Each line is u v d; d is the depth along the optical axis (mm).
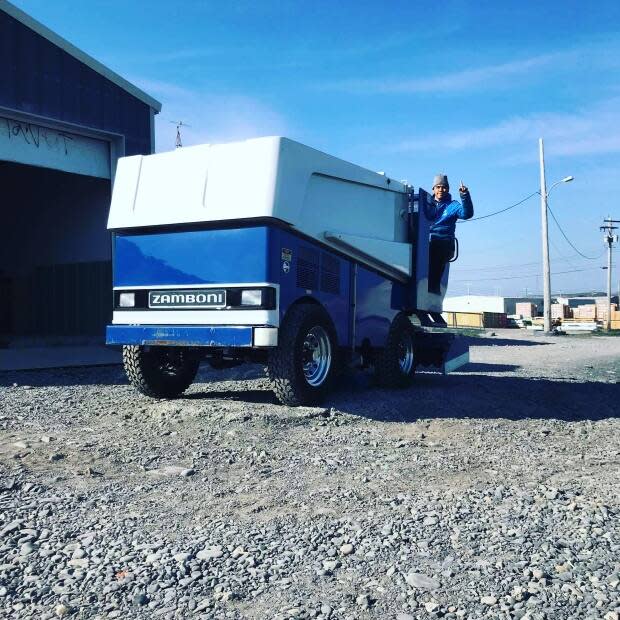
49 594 3027
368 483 4875
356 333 8336
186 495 4508
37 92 11930
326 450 5824
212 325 6949
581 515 4160
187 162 7180
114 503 4297
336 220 7867
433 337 10000
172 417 6812
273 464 5344
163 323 7250
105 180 15562
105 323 15688
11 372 10469
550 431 7105
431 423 7191
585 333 40312
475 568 3348
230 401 7590
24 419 6812
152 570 3279
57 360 11977
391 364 9117
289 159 6898
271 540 3709
